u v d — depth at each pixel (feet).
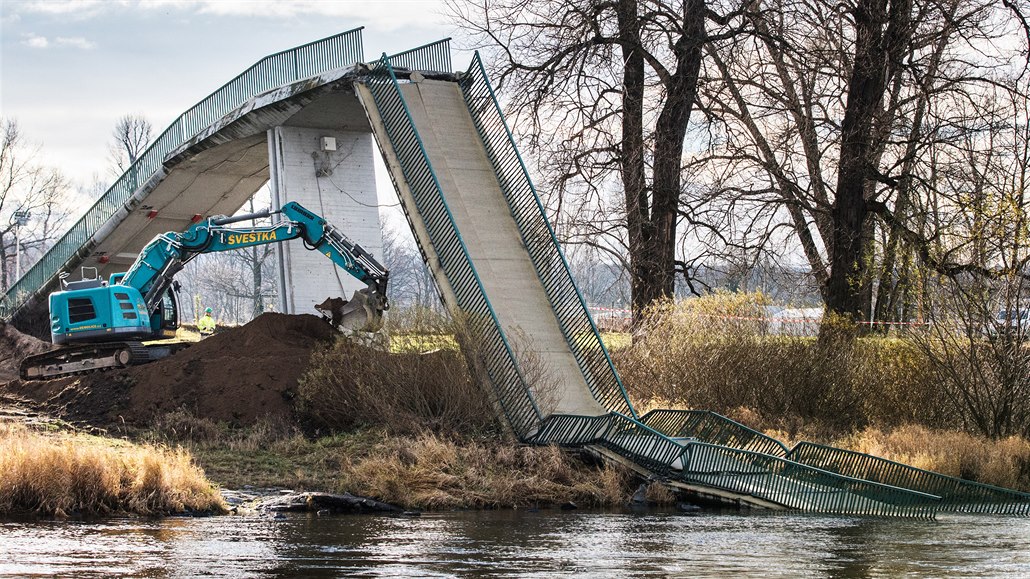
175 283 137.69
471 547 67.21
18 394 119.65
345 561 61.57
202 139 165.48
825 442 114.01
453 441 104.12
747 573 60.23
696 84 155.94
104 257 192.95
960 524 81.66
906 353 125.80
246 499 83.97
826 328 131.64
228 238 132.26
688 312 133.69
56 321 128.98
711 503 91.91
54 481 74.74
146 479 77.61
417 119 135.74
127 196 183.32
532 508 88.28
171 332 137.69
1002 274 116.57
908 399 123.95
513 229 127.24
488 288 119.96
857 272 151.64
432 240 120.98
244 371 114.83
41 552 61.26
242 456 98.99
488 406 109.70
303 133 161.58
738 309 132.67
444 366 109.50
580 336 116.26
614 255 161.99
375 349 113.19
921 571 61.26
